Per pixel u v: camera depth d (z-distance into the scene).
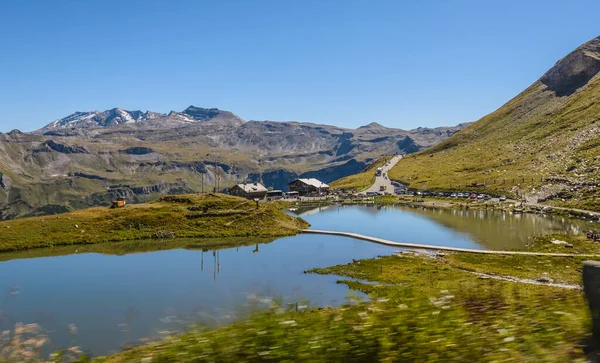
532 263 81.50
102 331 45.47
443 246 104.50
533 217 152.88
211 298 60.00
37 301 60.50
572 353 9.51
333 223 152.50
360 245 107.12
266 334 9.94
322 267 82.56
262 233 120.81
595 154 197.25
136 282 71.44
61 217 122.44
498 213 168.12
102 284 70.31
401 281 69.56
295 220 142.75
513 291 12.30
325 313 10.64
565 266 78.25
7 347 13.83
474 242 109.50
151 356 10.04
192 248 103.62
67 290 66.75
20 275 77.50
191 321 12.69
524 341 9.84
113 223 119.44
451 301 11.20
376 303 11.09
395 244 105.88
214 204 141.38
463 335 9.91
